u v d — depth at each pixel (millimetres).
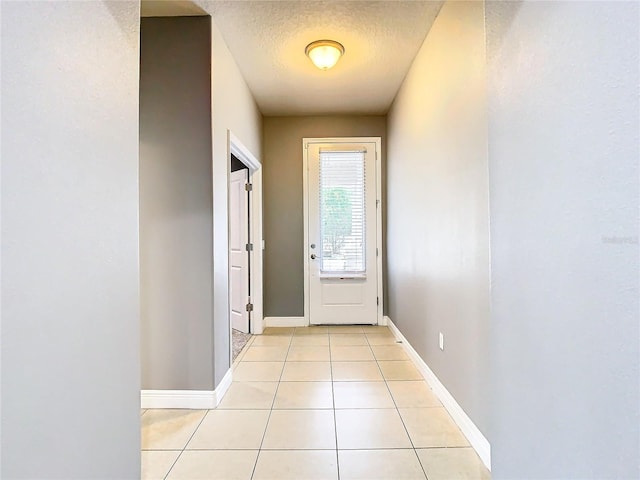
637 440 590
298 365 3148
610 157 639
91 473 977
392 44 2842
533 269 892
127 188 1169
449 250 2266
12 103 729
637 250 585
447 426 2109
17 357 742
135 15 1232
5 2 716
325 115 4496
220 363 2535
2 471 712
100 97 1029
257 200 4242
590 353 696
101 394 1024
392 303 4215
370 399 2475
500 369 1072
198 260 2418
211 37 2434
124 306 1145
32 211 780
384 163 4516
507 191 1017
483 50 1761
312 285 4539
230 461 1797
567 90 751
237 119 3154
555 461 810
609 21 636
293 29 2609
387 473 1693
